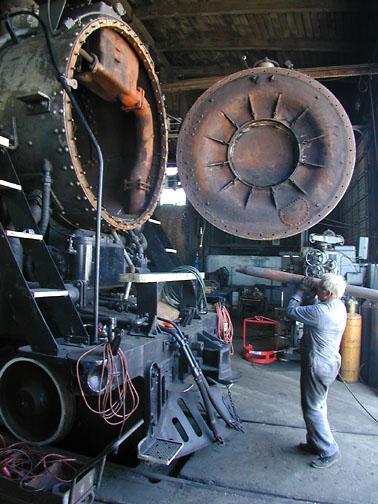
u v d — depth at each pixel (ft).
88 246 10.82
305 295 13.10
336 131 14.66
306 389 11.26
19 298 8.21
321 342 11.11
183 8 25.38
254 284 40.55
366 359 19.76
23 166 10.09
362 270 21.36
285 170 15.21
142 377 9.63
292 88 14.89
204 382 10.78
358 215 32.48
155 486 9.56
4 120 9.87
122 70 11.46
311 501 9.33
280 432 12.91
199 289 13.85
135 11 26.05
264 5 24.29
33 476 7.84
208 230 43.86
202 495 9.31
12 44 10.91
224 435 11.98
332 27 26.78
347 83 32.50
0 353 10.38
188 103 38.37
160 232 16.26
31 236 8.63
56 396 9.18
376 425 13.93
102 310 11.71
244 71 15.19
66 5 11.23
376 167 26.58
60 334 9.77
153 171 13.69
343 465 11.02
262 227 15.29
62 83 9.16
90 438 10.30
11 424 9.50
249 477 10.17
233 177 15.53
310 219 14.92
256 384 18.01
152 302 10.33
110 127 13.48
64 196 10.28
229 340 14.66
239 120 15.43
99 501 8.93
